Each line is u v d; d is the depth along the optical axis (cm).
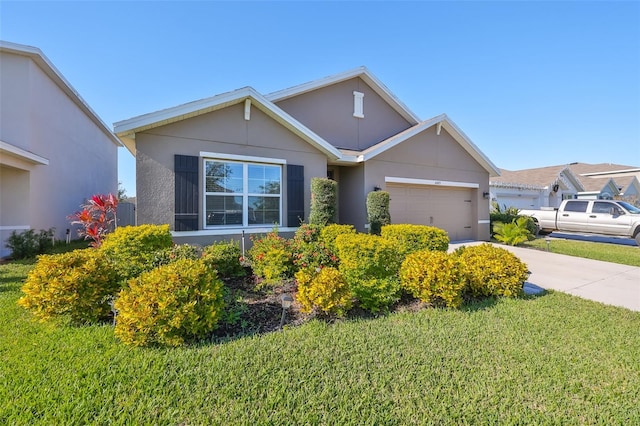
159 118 719
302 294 435
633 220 1237
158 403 253
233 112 834
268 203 895
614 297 572
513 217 1516
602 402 264
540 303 517
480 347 355
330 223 858
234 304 476
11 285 592
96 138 1700
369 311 475
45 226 1142
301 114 1177
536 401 264
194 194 783
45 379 280
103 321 420
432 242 761
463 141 1307
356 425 234
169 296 349
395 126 1429
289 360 321
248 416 241
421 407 254
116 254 563
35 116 1062
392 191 1158
